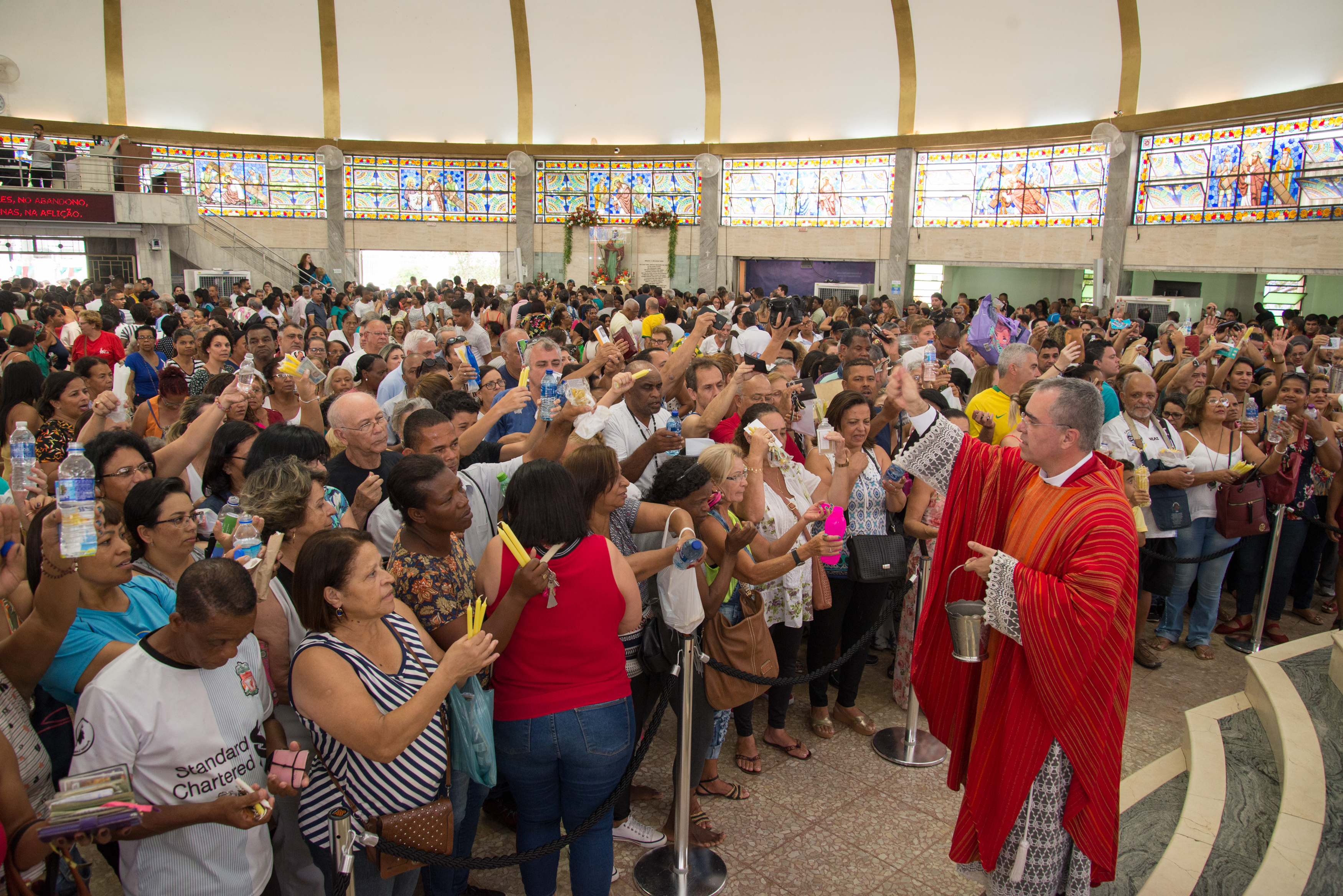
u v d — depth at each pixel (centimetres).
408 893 293
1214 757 376
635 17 2294
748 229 2370
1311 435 535
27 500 289
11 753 220
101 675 227
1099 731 271
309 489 292
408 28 2334
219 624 223
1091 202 1911
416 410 402
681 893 324
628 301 1123
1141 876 325
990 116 2041
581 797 279
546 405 381
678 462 358
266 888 272
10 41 2145
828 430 419
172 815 221
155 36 2245
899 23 2077
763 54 2255
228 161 2348
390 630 256
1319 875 286
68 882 302
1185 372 669
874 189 2212
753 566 348
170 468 361
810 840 362
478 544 352
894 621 528
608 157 2419
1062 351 646
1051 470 288
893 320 1361
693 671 324
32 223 1770
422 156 2433
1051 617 264
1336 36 1520
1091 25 1848
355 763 243
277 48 2317
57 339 920
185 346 742
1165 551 536
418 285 2080
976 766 293
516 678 275
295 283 2116
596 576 275
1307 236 1559
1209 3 1673
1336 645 386
